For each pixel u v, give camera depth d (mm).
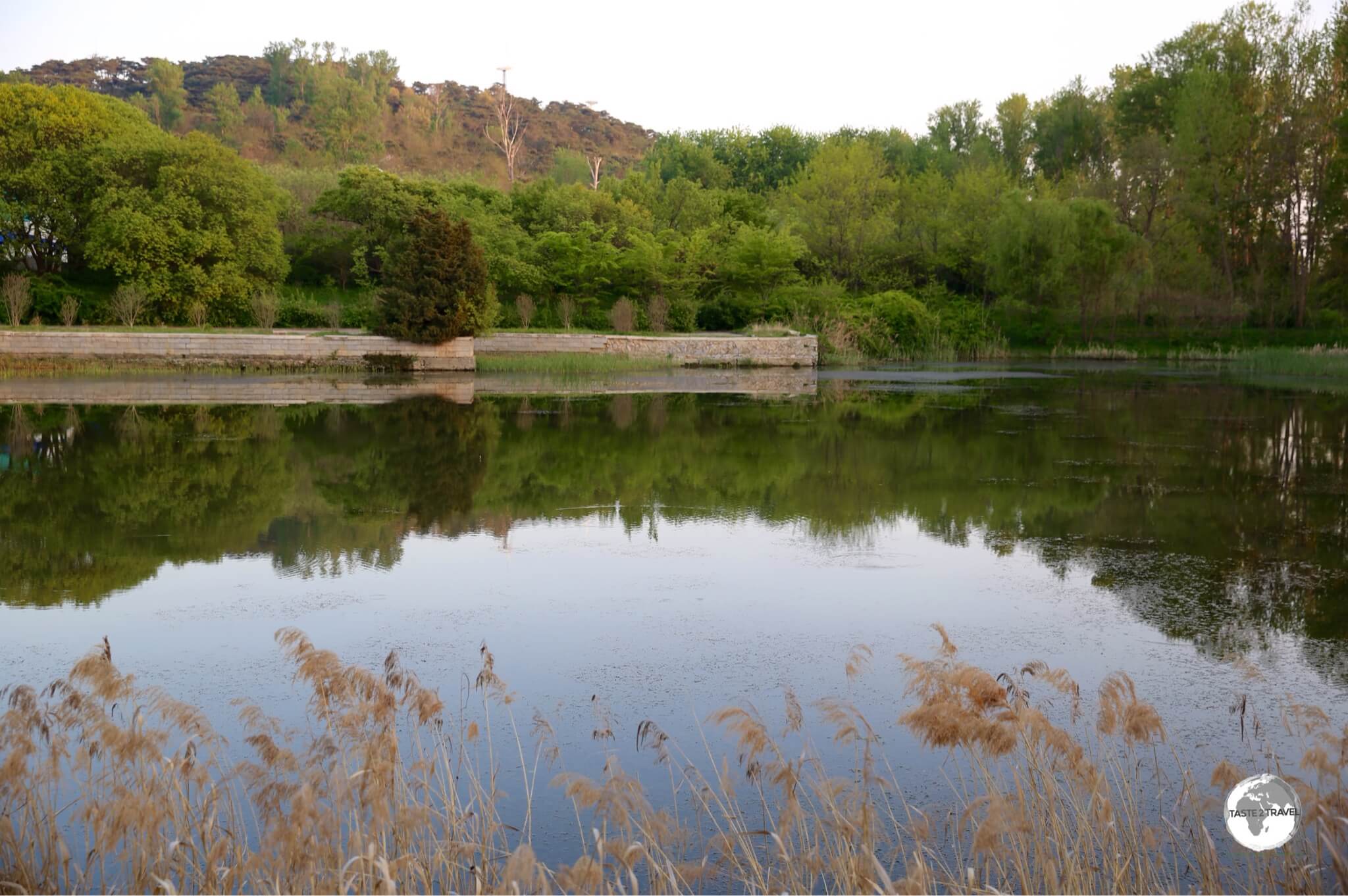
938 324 44594
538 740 4746
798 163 72125
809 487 11445
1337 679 5559
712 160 69125
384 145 106625
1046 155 66188
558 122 125438
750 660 5824
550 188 46562
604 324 40688
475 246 32156
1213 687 5430
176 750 4488
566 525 9406
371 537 8828
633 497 10812
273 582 7402
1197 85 48781
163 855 3420
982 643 6129
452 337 31766
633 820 3664
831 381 29688
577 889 3014
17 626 6328
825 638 6215
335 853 3410
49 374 27328
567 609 6773
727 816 3750
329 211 41094
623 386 27188
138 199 33531
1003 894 3258
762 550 8461
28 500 10195
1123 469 12742
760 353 36188
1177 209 48500
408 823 3377
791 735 4820
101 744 3920
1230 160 48969
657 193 51406
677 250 42500
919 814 4086
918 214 51562
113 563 7875
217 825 3730
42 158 35281
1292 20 48250
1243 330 46750
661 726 4926
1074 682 4340
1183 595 7164
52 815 3705
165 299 33438
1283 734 4805
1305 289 46969
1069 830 3887
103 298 35531
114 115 38875
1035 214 46562
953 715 3658
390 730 3814
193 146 34344
